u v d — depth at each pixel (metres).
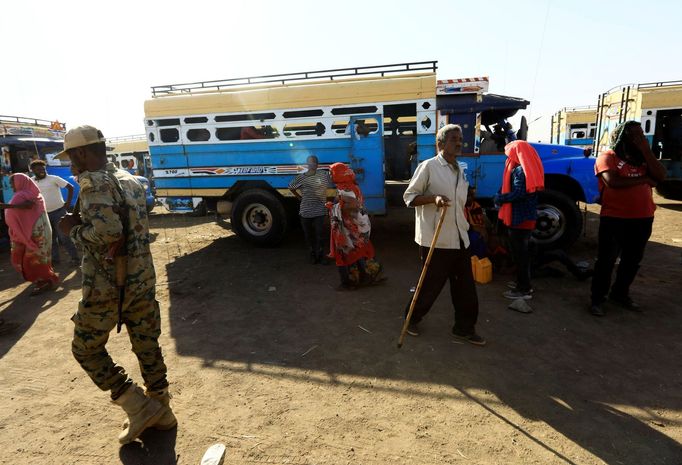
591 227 8.53
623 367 3.28
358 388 3.12
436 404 2.90
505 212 4.40
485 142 6.80
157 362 2.67
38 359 3.78
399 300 4.79
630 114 10.91
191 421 2.82
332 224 5.01
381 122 6.55
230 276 5.95
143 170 18.83
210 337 4.06
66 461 2.51
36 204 5.39
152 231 9.77
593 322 4.07
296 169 7.00
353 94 6.58
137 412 2.56
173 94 7.52
